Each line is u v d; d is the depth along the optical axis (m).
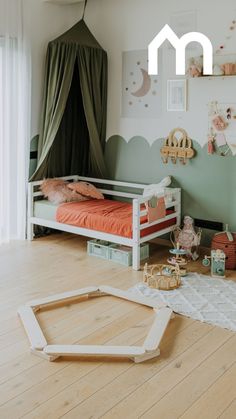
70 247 5.20
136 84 5.32
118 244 4.95
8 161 5.15
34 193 5.36
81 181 5.83
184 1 4.81
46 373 2.84
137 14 5.18
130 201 5.57
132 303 3.79
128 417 2.45
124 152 5.57
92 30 5.61
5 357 3.00
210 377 2.81
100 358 3.00
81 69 5.30
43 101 5.38
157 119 5.21
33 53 5.29
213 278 4.31
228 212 4.87
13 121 5.17
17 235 5.46
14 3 4.96
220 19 4.61
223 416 2.47
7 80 5.00
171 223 5.04
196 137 4.95
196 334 3.31
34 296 3.91
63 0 5.25
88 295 3.91
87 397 2.62
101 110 5.59
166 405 2.55
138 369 2.89
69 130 5.71
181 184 5.14
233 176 4.77
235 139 4.69
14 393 2.64
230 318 3.53
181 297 3.89
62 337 3.25
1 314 3.58
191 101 4.92
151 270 4.38
